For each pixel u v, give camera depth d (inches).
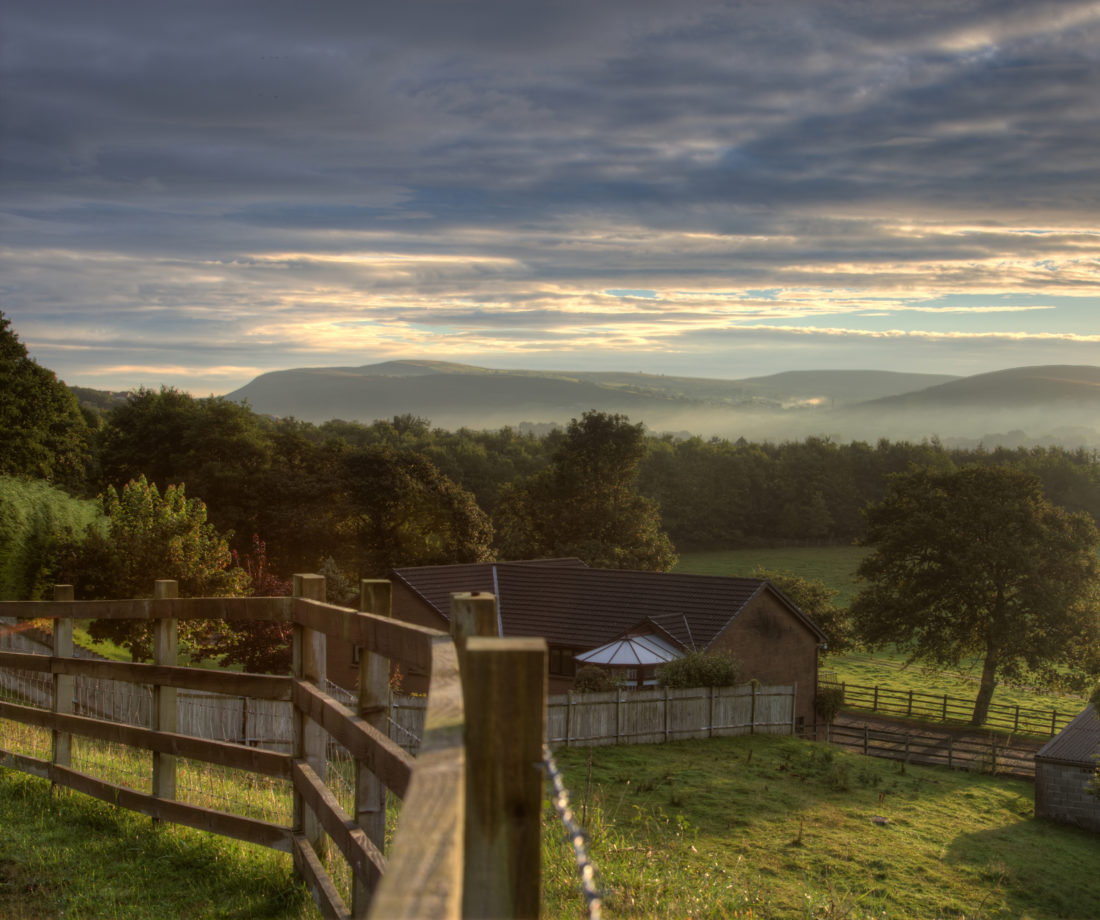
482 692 61.4
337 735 175.0
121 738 278.7
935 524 1793.8
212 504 2250.2
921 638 1834.4
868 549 4347.9
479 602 110.9
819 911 386.0
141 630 1004.6
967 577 1720.0
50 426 1903.3
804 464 4525.1
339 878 200.7
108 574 1035.3
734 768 889.5
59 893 218.4
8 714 344.2
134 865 237.8
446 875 42.2
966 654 1861.5
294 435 2445.9
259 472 2279.8
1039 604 1680.6
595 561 2279.8
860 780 915.4
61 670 313.9
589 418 2498.8
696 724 1045.2
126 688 516.7
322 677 210.5
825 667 2351.1
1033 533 1754.4
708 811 700.0
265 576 1294.3
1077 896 641.0
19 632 801.6
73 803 295.7
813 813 734.5
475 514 2377.0
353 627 167.8
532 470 4151.1
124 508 1140.5
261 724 669.9
